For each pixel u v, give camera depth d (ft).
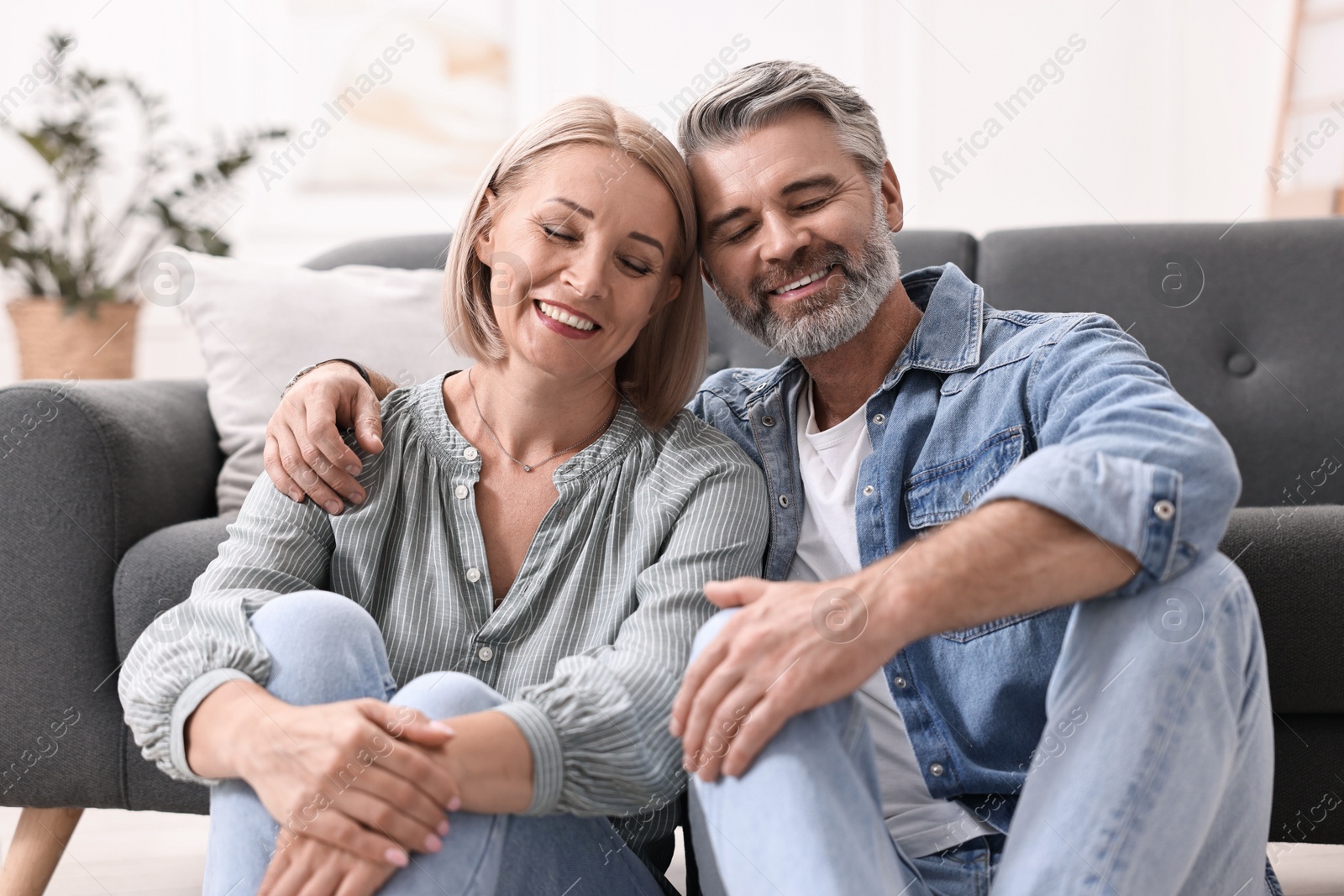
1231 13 9.32
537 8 9.46
